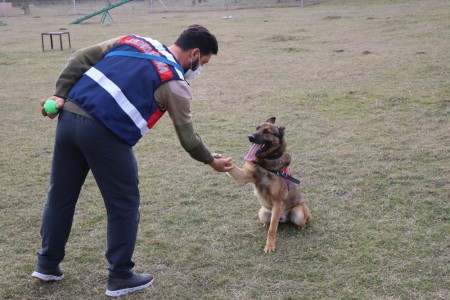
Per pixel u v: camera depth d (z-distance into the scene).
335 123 7.08
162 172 5.48
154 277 3.40
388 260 3.54
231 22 24.11
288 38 16.84
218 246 3.84
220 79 10.95
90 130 2.80
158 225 4.20
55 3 45.88
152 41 3.01
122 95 2.81
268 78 10.73
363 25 18.69
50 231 3.11
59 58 15.12
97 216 4.38
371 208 4.41
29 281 3.34
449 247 3.69
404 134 6.40
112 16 33.41
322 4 31.92
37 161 5.96
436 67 10.14
